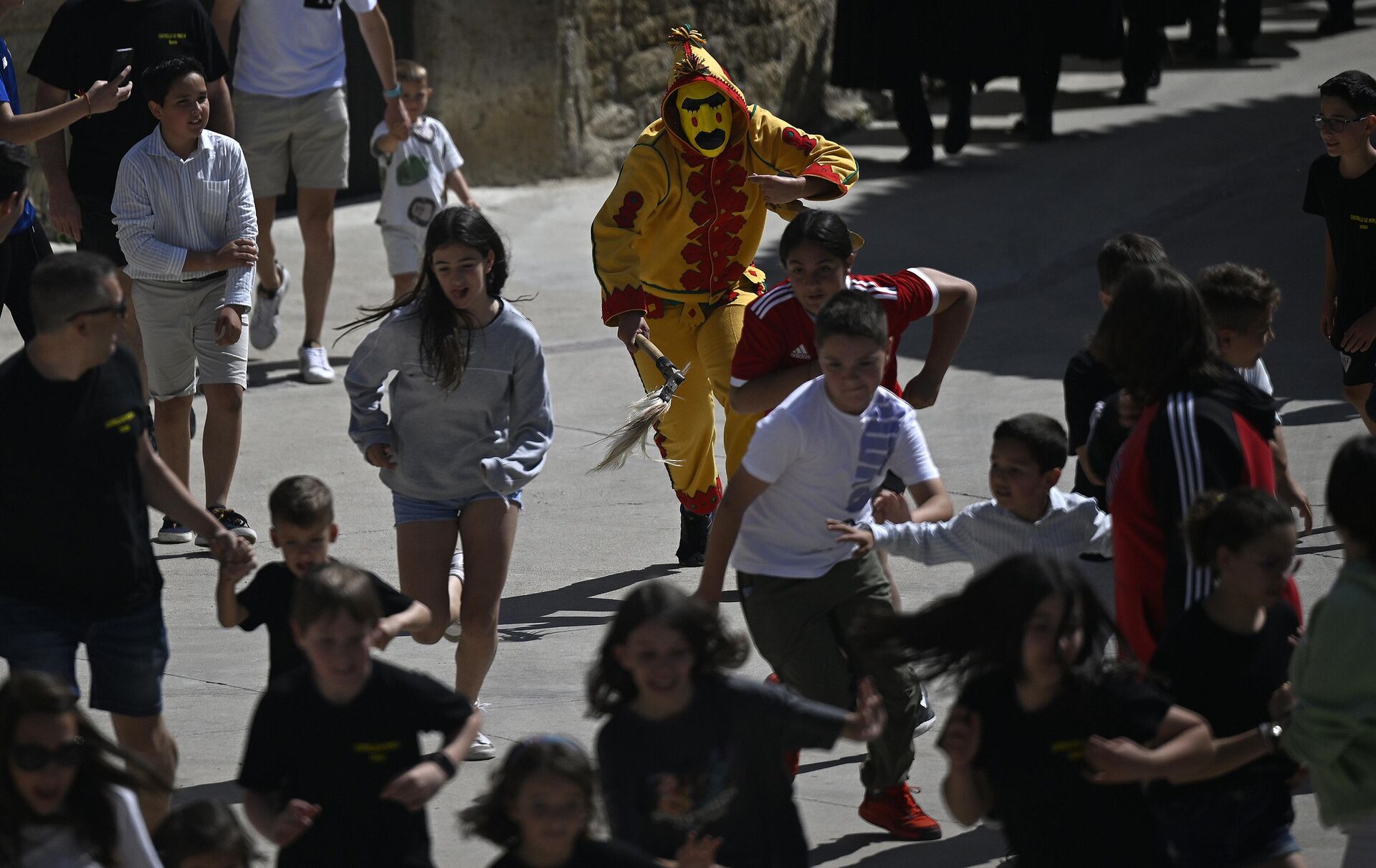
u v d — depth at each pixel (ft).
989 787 37.01
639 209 70.18
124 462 43.34
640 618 36.32
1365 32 207.72
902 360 107.24
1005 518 47.16
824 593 47.65
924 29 150.71
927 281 57.26
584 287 128.47
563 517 83.71
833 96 173.99
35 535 42.91
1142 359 42.39
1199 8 180.45
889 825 48.85
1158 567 42.06
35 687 33.96
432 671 63.16
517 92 148.97
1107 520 47.80
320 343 108.27
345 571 37.50
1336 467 36.55
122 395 43.42
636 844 37.58
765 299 56.65
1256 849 39.45
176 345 77.61
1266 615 39.32
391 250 111.14
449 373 52.49
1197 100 175.73
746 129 70.44
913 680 47.16
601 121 155.43
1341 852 46.34
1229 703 38.73
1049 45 158.71
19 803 33.96
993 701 36.50
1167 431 41.63
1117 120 169.17
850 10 152.46
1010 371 103.14
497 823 34.96
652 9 156.97
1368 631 35.22
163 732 45.88
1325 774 36.58
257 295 108.37
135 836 35.47
